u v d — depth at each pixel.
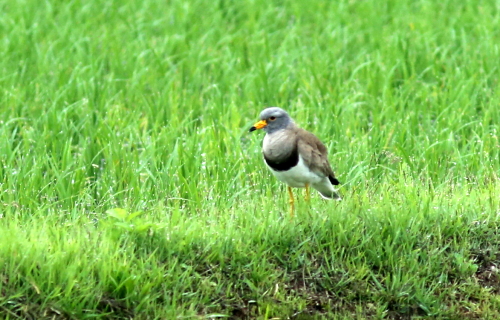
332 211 11.36
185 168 13.29
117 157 13.62
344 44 20.58
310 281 10.35
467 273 10.57
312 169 11.28
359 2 24.83
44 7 23.97
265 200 12.01
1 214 11.23
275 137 11.39
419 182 12.83
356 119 15.88
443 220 11.27
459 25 21.72
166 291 9.83
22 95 16.73
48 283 9.45
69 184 12.49
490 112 15.95
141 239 10.46
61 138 14.75
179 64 19.08
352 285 10.30
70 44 20.25
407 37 20.98
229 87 17.83
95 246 10.17
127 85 17.81
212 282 10.02
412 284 10.35
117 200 12.63
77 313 9.32
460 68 18.41
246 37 21.19
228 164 13.48
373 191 12.38
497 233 11.20
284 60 19.39
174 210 11.38
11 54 19.55
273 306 9.90
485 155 13.98
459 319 10.02
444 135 14.92
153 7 24.28
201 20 23.08
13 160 13.74
